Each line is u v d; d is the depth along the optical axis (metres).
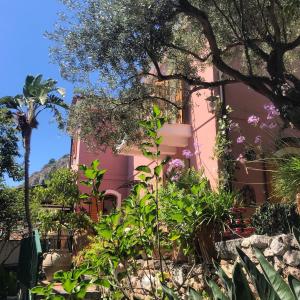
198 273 4.96
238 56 10.63
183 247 5.06
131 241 3.72
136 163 19.75
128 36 7.25
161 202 5.04
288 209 4.74
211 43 7.96
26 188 17.16
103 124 9.06
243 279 2.00
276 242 4.07
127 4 7.15
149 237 3.81
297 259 3.80
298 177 4.72
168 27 7.54
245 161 8.11
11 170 15.84
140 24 7.16
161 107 10.37
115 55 7.36
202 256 5.01
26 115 19.09
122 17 7.20
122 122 8.96
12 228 16.36
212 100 11.20
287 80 8.66
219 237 5.02
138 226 3.74
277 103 7.73
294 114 7.37
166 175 8.48
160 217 4.92
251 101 12.08
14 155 16.00
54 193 15.70
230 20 8.92
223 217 5.11
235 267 2.02
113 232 3.62
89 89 8.98
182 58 9.55
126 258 3.74
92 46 7.54
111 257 3.64
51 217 13.77
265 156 7.44
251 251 4.28
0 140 15.65
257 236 4.32
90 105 9.05
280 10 8.24
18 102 19.17
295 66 11.11
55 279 3.22
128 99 8.77
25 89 19.16
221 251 4.83
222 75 11.56
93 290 6.73
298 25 9.28
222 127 11.30
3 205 15.79
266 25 8.20
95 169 3.78
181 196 5.17
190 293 2.45
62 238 14.39
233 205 5.47
